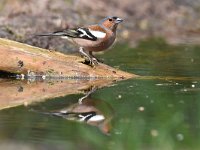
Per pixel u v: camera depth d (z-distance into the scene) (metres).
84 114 10.68
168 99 11.95
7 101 11.88
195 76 14.79
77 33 14.72
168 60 17.55
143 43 21.47
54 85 13.73
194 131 9.35
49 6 22.38
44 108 11.22
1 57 14.32
